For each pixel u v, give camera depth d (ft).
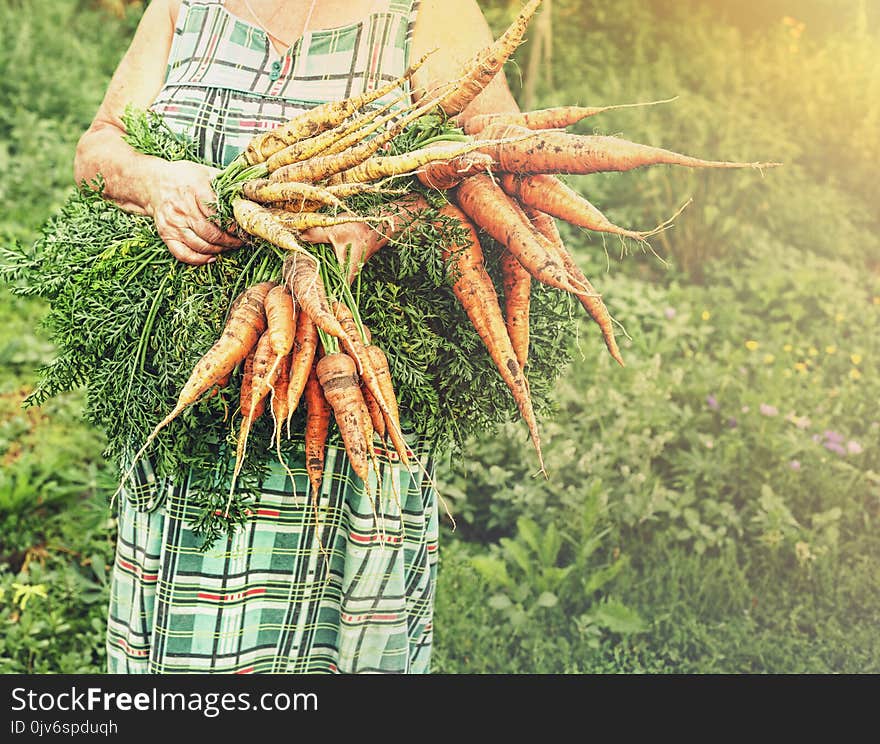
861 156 25.29
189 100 6.95
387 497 7.13
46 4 25.95
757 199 22.35
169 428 6.68
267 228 6.09
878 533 13.55
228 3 7.06
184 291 6.55
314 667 7.61
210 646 7.18
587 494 12.64
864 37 28.78
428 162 6.15
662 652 11.30
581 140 6.78
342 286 6.43
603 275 19.66
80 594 11.07
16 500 11.94
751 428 14.73
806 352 18.40
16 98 21.38
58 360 7.06
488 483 13.16
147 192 6.59
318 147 6.31
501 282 7.47
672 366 16.53
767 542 12.73
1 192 18.72
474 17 7.20
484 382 7.26
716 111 23.65
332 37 6.91
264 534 7.10
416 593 7.80
